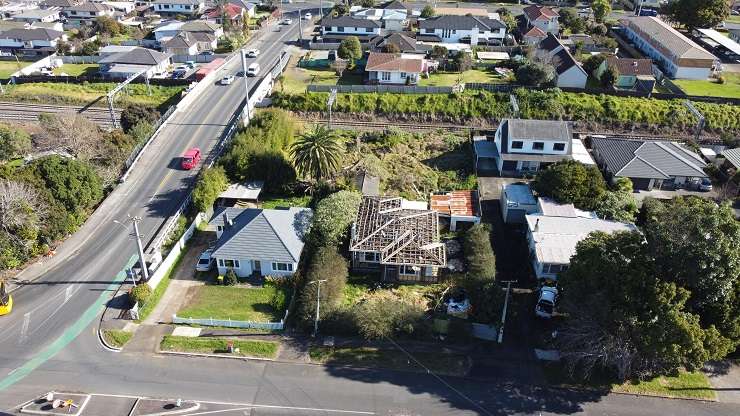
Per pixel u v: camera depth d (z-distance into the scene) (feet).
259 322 177.37
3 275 194.80
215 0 551.18
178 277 199.82
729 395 157.69
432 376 161.68
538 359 168.25
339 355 167.94
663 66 393.91
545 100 331.36
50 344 167.94
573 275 161.48
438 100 337.11
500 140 277.85
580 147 285.43
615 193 231.30
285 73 376.07
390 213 220.23
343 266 194.70
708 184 259.60
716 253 139.54
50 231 205.77
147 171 261.44
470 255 203.00
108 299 186.50
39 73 390.01
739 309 148.46
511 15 475.31
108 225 224.12
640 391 157.99
